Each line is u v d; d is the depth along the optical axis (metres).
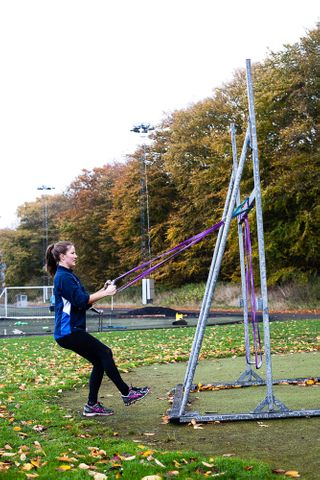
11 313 36.12
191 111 40.12
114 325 22.55
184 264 38.88
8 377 9.34
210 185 35.91
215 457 4.48
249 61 6.18
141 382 8.65
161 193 44.00
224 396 7.13
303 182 28.16
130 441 5.15
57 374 9.57
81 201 55.88
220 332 15.94
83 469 4.32
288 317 22.73
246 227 7.07
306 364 9.55
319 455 4.52
